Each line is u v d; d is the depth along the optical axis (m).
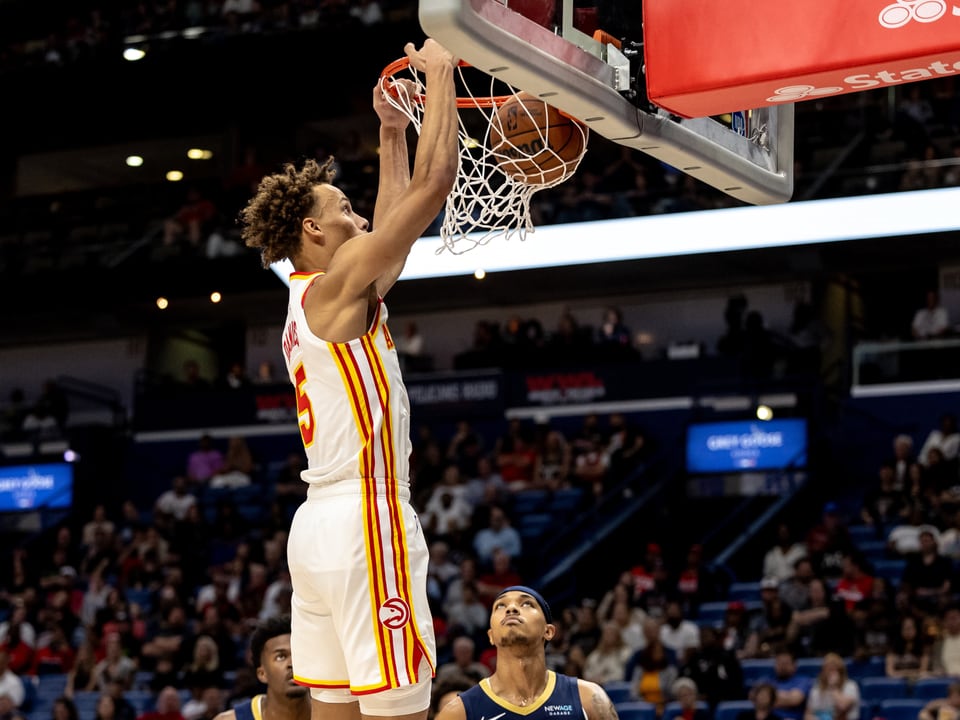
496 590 11.41
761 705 8.12
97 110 17.44
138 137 18.34
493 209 3.02
